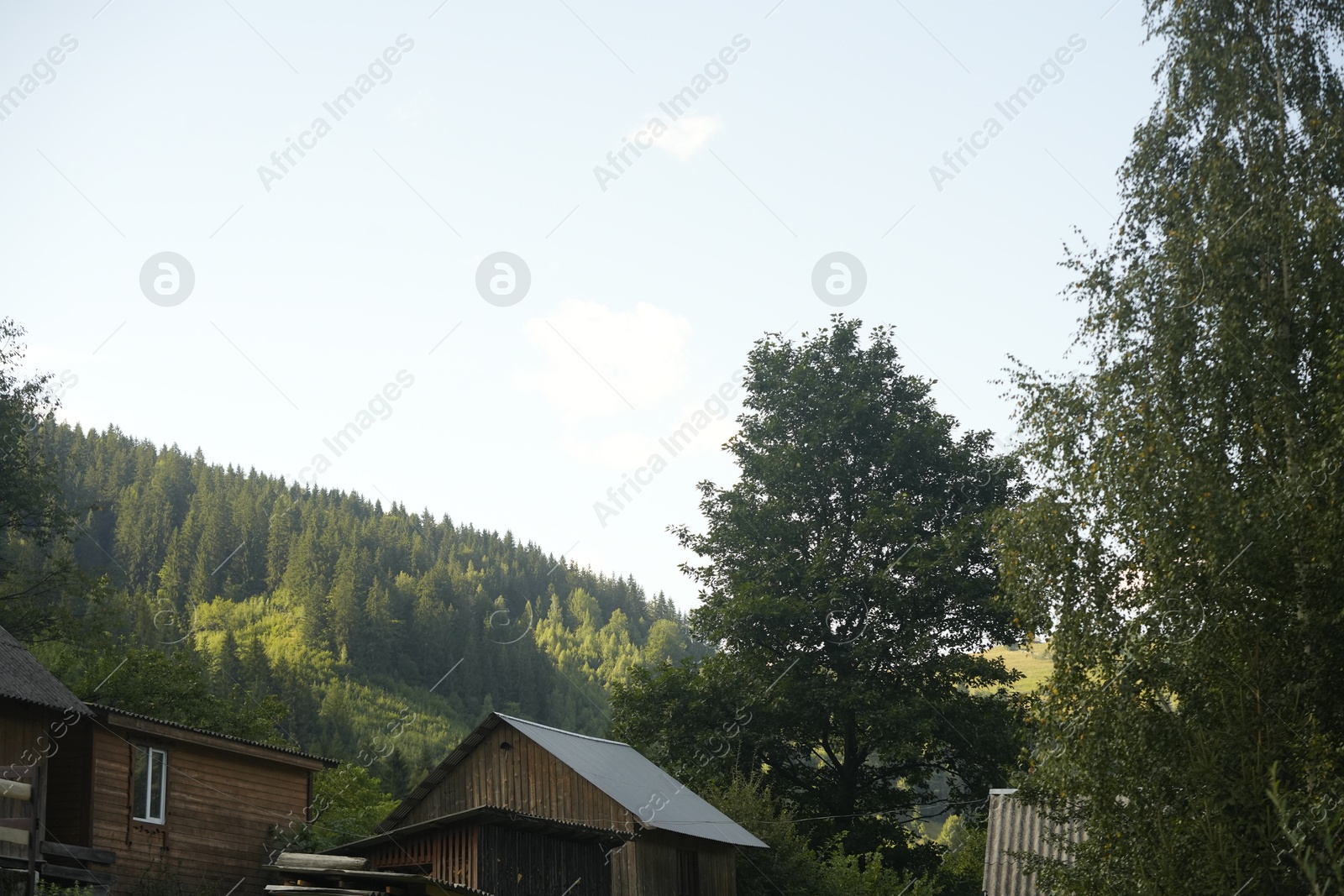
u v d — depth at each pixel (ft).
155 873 73.97
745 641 141.18
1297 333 62.64
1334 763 53.47
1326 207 60.54
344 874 62.59
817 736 139.95
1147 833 56.70
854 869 123.24
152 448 529.86
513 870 74.13
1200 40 65.82
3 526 133.39
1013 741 127.34
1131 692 59.06
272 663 352.08
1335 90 64.80
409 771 252.62
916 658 130.00
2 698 66.08
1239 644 56.54
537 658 472.44
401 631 447.83
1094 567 61.11
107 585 134.92
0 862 60.85
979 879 144.15
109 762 72.90
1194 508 58.44
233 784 82.38
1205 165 65.16
